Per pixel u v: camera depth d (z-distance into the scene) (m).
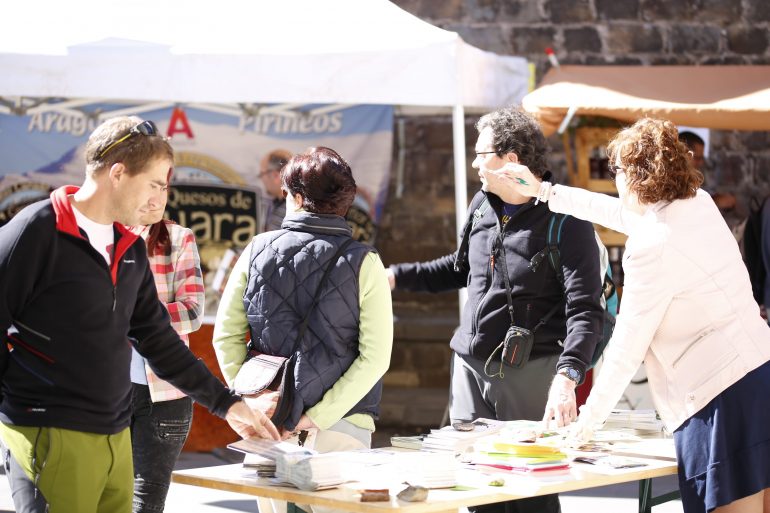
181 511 6.74
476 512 4.71
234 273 4.11
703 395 3.69
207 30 6.28
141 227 4.21
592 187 9.55
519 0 11.41
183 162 9.90
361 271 3.90
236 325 4.09
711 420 3.68
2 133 9.56
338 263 3.88
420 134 11.82
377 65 6.31
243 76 6.26
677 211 3.77
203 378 3.60
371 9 6.65
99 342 3.18
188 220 9.81
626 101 8.77
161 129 9.86
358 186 10.38
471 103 6.81
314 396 3.83
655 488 7.45
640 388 7.64
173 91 6.22
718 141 11.48
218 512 6.72
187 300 4.27
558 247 4.46
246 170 10.02
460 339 4.72
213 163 9.95
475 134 11.79
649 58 11.41
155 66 6.21
